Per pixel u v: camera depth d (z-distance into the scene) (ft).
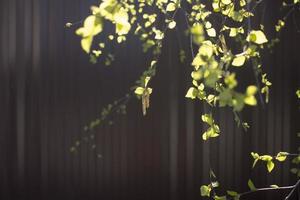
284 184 15.74
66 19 15.10
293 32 15.52
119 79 15.21
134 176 15.42
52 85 15.15
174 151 15.46
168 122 15.38
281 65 15.56
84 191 15.31
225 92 3.93
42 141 15.20
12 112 15.08
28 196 15.23
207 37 11.61
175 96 15.31
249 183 7.66
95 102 15.24
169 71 15.25
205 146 15.51
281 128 15.67
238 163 15.60
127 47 15.15
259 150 15.62
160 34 9.53
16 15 14.99
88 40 4.10
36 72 15.10
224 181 15.57
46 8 15.03
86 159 15.30
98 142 15.30
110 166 15.35
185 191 15.52
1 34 14.96
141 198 15.46
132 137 15.35
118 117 15.29
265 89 8.40
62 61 15.14
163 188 15.49
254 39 5.70
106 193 15.37
